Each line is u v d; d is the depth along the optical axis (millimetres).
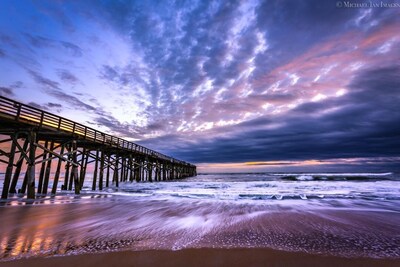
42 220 6406
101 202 10055
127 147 20734
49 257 3623
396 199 11055
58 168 14086
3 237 4750
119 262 3438
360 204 9445
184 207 8766
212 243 4367
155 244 4305
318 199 11133
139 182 26562
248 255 3746
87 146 17234
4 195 10375
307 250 3984
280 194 13336
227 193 14148
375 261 3508
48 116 11320
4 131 10867
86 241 4492
